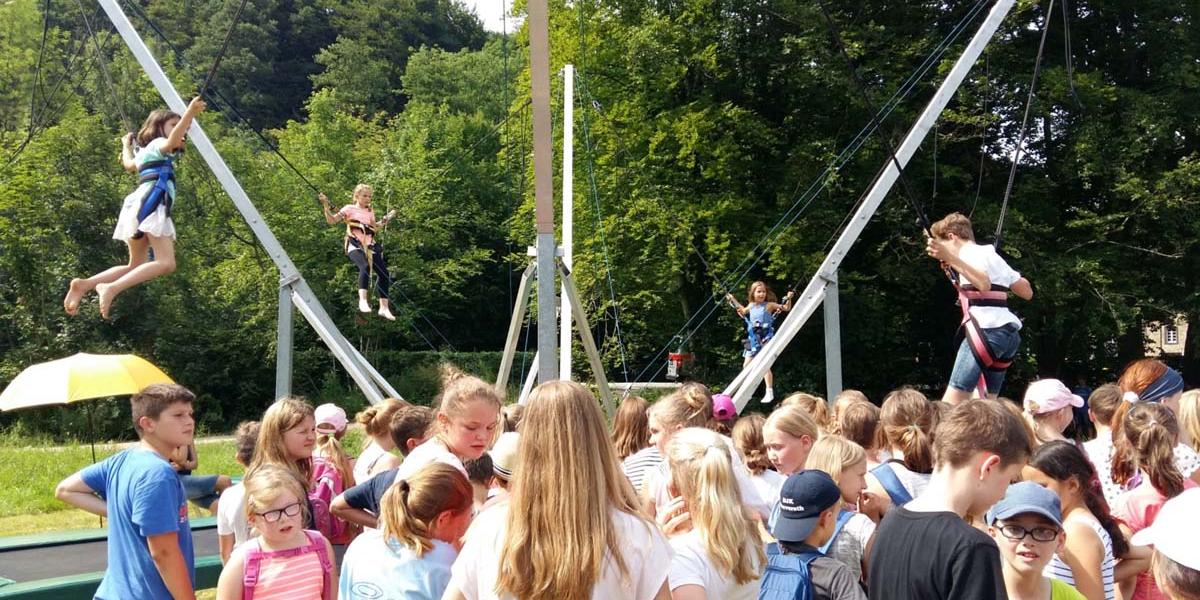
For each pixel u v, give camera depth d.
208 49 44.25
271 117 45.38
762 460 5.26
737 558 3.35
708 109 23.22
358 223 12.05
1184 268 22.16
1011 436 3.07
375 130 36.69
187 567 4.50
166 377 8.12
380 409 5.97
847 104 23.88
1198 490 2.71
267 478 4.27
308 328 31.36
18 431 24.25
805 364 25.05
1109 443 5.51
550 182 8.31
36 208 26.94
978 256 7.59
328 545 4.43
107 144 28.22
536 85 8.16
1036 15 23.42
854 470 4.38
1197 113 21.64
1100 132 21.72
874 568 3.13
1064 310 22.17
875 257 24.25
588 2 24.38
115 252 28.08
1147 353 25.34
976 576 2.83
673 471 3.57
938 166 22.98
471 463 4.61
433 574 3.67
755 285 15.03
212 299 30.19
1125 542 4.07
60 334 26.83
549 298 8.40
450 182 36.00
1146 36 22.62
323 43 49.25
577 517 2.69
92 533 8.68
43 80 30.02
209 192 30.42
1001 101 22.91
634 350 26.94
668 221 23.47
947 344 25.94
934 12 24.11
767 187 24.52
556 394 2.83
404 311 32.78
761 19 24.23
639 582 2.78
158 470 4.33
